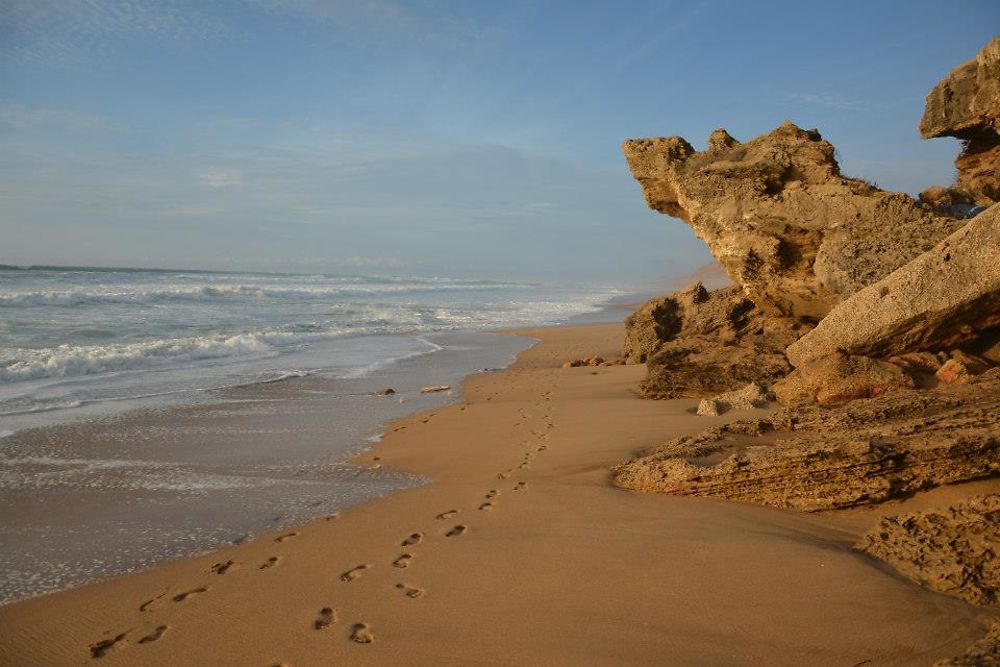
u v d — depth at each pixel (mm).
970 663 3350
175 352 18609
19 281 39625
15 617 4891
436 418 11844
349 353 21297
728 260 14578
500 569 5281
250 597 5027
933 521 5312
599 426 10328
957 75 17938
